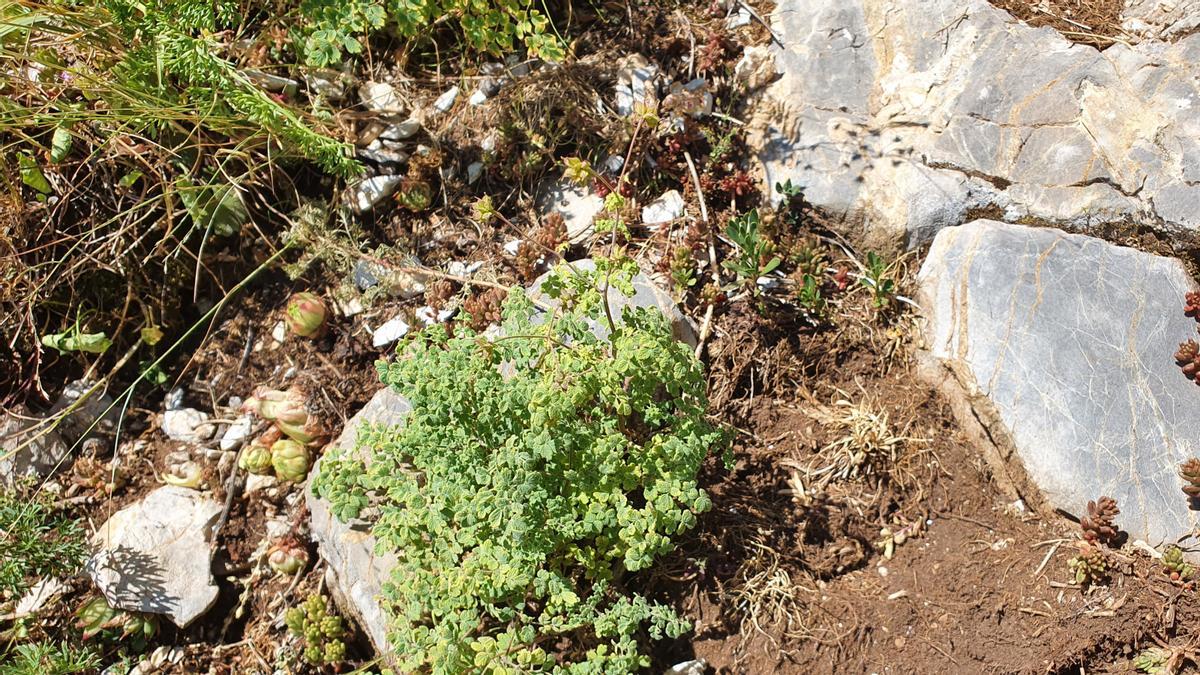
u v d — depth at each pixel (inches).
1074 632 28.4
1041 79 34.2
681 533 28.0
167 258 33.7
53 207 33.7
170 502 31.9
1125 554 29.3
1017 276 31.9
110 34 31.7
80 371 34.2
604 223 30.9
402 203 34.7
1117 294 31.8
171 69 31.4
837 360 32.7
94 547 31.2
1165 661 28.2
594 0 37.3
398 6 32.1
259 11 35.4
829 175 34.2
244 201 34.5
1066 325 31.4
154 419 33.7
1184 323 31.5
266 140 34.2
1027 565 29.5
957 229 33.1
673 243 33.9
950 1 35.8
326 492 27.3
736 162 35.3
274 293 34.7
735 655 28.6
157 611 30.6
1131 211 32.7
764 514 30.4
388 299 33.9
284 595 31.0
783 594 29.3
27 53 32.2
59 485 32.6
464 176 35.1
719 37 36.4
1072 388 30.7
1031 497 30.5
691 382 27.9
